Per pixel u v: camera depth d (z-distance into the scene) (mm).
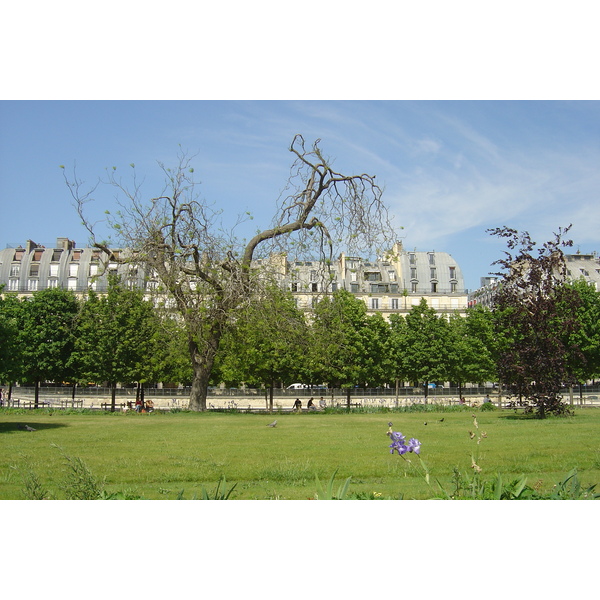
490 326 50031
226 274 27797
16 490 9062
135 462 12258
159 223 27188
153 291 28875
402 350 52219
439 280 94438
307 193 28172
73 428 21125
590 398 52125
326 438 17375
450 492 8477
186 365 41281
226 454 13578
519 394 26078
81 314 41875
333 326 33219
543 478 9953
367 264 29078
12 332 26281
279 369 41344
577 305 25828
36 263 87000
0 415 29766
